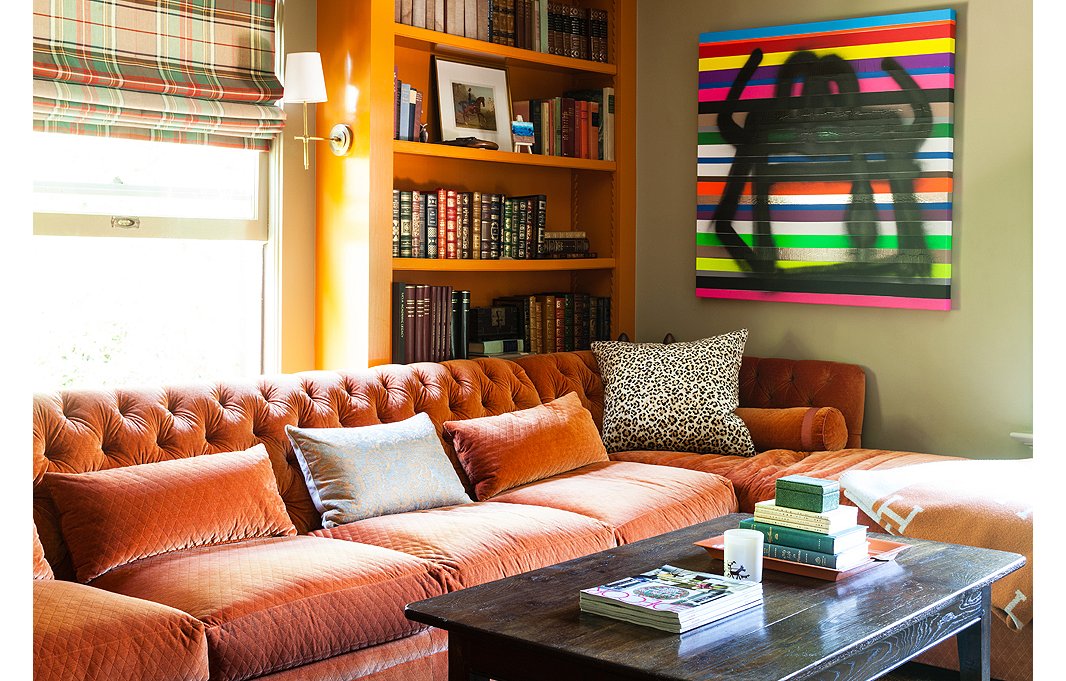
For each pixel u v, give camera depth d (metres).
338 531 2.98
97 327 3.61
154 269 3.76
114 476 2.67
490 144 4.35
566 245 4.83
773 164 4.67
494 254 4.43
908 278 4.34
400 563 2.65
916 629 2.18
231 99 3.73
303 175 4.09
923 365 4.36
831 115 4.51
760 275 4.73
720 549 2.48
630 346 4.41
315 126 4.10
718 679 1.71
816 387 4.42
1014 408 4.16
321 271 4.11
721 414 4.20
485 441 3.58
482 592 2.23
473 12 4.34
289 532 2.94
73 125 3.37
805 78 4.57
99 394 2.90
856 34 4.43
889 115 4.36
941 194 4.25
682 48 4.98
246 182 3.99
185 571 2.48
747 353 4.85
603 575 2.36
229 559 2.58
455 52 4.38
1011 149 4.13
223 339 3.97
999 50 4.14
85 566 2.52
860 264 4.45
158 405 3.00
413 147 4.05
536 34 4.64
